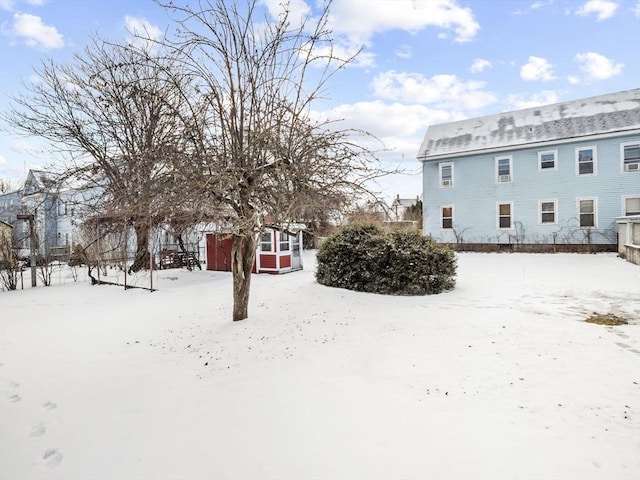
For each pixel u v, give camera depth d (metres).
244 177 4.60
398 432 2.88
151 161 4.40
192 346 5.12
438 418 3.06
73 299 9.98
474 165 20.09
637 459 2.46
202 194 4.33
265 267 13.53
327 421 3.09
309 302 7.23
